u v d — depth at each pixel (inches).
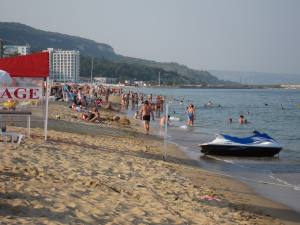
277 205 466.3
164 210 362.0
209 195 453.4
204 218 359.6
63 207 323.6
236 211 408.5
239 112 2470.5
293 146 1076.5
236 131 1439.5
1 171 411.5
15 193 340.5
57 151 563.8
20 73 573.0
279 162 792.9
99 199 365.7
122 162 557.9
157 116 1902.1
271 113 2456.9
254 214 410.9
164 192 432.1
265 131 1489.9
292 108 2945.4
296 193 533.6
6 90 571.8
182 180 510.0
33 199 331.9
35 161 477.4
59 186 386.0
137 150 751.7
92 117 1244.5
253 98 4776.1
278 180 618.8
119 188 418.0
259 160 810.2
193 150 888.9
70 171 453.4
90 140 769.6
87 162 520.7
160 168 563.5
